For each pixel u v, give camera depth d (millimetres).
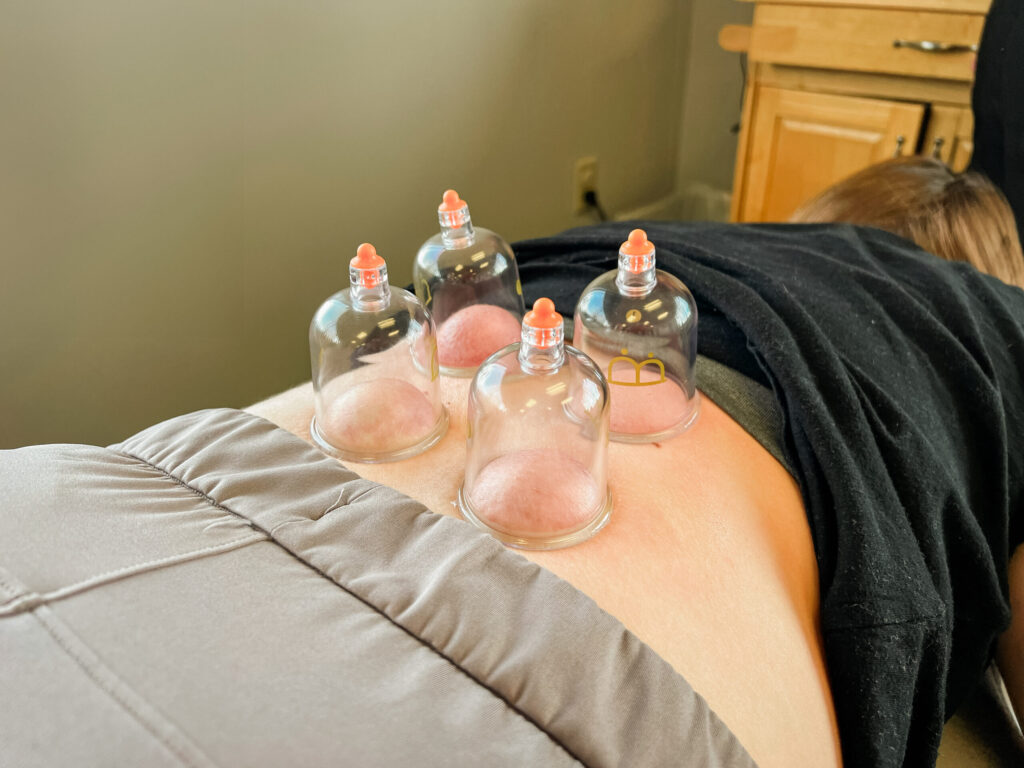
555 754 480
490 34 1877
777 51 1928
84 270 1395
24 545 550
